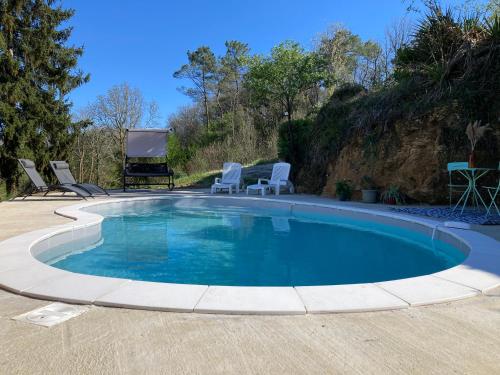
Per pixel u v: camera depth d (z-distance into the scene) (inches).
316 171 487.8
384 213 277.1
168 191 548.7
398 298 105.7
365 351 77.1
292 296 107.5
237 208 403.5
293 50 522.6
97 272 177.3
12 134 444.5
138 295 107.9
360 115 420.2
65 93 568.1
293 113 895.1
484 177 317.1
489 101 317.7
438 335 84.4
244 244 239.0
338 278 169.3
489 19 382.9
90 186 458.9
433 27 385.1
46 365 71.4
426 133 339.6
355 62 1026.1
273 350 77.8
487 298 108.8
